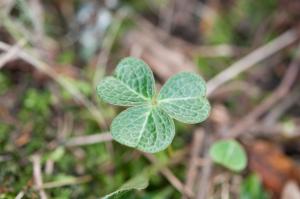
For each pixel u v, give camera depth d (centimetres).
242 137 24
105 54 26
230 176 23
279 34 28
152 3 28
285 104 26
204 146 23
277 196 23
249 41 28
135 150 23
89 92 24
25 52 23
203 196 22
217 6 29
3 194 20
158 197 22
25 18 24
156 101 18
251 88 26
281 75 27
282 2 29
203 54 27
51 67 24
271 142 24
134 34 27
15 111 23
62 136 22
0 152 21
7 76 24
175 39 28
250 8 29
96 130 23
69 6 27
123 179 22
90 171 22
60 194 21
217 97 26
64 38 26
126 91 18
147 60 26
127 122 18
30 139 22
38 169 21
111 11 27
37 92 24
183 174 23
